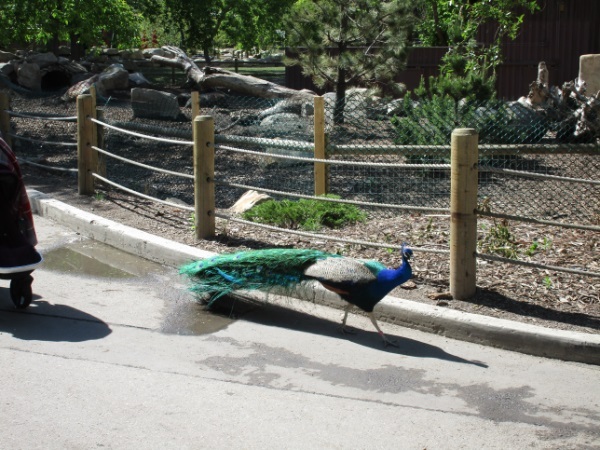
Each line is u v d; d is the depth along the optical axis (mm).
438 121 11406
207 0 25297
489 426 4312
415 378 4934
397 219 8555
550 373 5047
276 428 4219
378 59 15266
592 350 5176
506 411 4496
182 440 4059
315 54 15359
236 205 9250
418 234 7738
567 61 18625
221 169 12133
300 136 13008
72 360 5082
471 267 5953
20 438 4035
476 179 5832
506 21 17406
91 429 4152
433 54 18891
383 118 13977
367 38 15422
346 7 15219
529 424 4344
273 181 11195
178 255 7195
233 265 5875
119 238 7879
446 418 4395
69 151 13586
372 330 5793
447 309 5738
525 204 9375
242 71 27453
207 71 19625
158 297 6473
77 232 8516
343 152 9164
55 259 7496
